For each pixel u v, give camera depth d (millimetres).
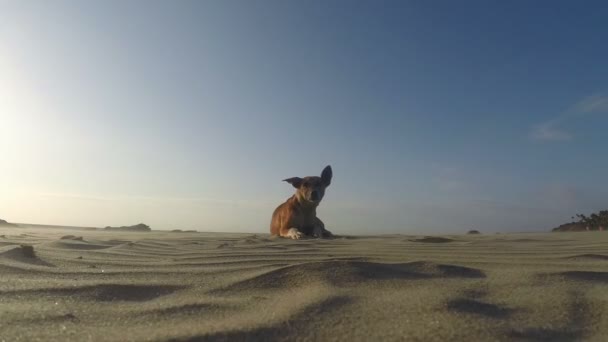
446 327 1585
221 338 1495
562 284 2242
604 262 3043
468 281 2336
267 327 1584
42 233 8336
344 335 1535
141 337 1479
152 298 2082
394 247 4293
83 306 1886
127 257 3484
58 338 1487
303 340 1501
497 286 2215
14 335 1512
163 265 3002
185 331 1539
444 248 4160
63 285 2188
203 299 2014
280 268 2453
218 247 4426
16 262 2926
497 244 4762
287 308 1812
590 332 1622
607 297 2000
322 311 1763
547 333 1588
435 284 2250
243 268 2822
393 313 1735
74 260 3213
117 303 1967
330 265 2473
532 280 2320
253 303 1945
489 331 1557
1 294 2027
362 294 2027
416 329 1573
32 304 1883
